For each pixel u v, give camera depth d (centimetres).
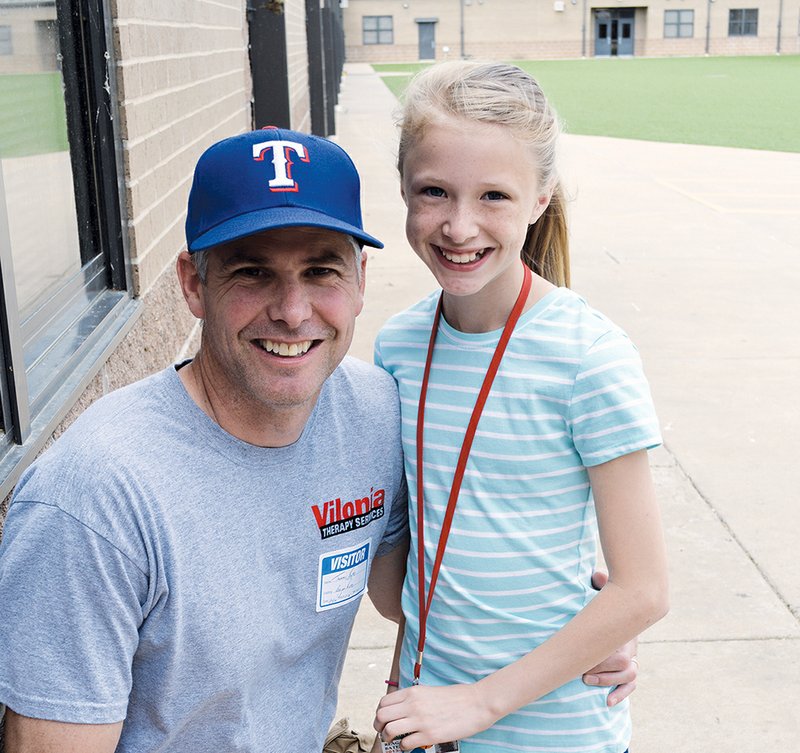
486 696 169
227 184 152
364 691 304
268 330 152
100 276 349
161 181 414
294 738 173
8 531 143
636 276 819
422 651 183
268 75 974
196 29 517
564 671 167
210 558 151
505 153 162
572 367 165
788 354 619
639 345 638
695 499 425
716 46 6300
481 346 174
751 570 370
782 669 313
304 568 165
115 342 309
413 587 187
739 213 1095
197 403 155
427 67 180
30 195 286
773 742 281
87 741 142
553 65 5272
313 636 170
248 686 160
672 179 1332
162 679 152
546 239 191
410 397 181
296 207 151
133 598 143
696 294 763
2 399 215
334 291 157
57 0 314
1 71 265
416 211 169
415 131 166
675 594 354
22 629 140
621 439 161
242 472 155
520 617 174
